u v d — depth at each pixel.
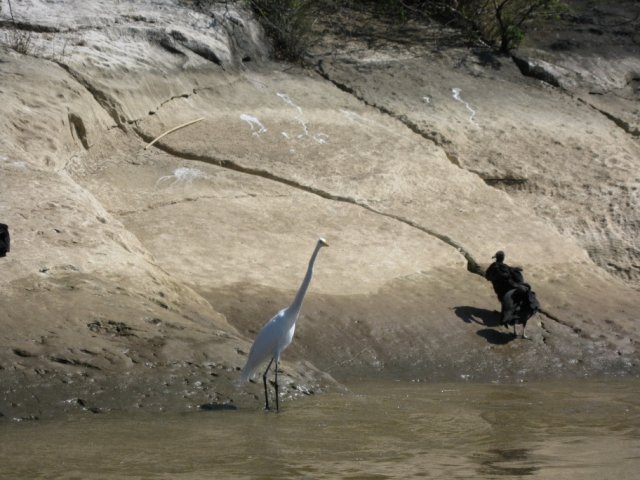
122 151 29.69
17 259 20.34
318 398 18.52
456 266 26.52
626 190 31.98
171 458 13.64
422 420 16.70
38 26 32.59
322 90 36.12
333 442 14.86
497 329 23.73
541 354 22.84
